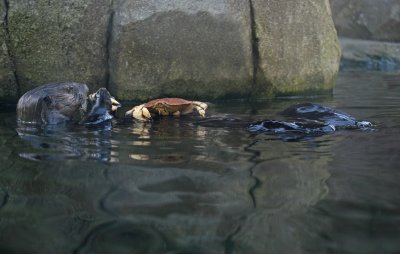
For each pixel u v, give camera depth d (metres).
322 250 1.13
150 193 1.53
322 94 3.01
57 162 1.74
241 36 2.77
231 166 1.69
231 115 2.37
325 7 3.01
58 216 1.36
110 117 2.30
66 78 2.68
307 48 2.92
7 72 2.63
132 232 1.25
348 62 5.07
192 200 1.46
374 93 3.01
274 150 1.84
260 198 1.47
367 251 1.12
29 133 2.10
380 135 2.00
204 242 1.19
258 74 2.84
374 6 5.37
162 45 2.70
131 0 2.66
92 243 1.19
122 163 1.73
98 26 2.67
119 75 2.69
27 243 1.20
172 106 2.33
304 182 1.58
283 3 2.83
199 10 2.71
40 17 2.61
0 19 2.58
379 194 1.50
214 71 2.78
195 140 1.97
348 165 1.70
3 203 1.47
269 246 1.16
